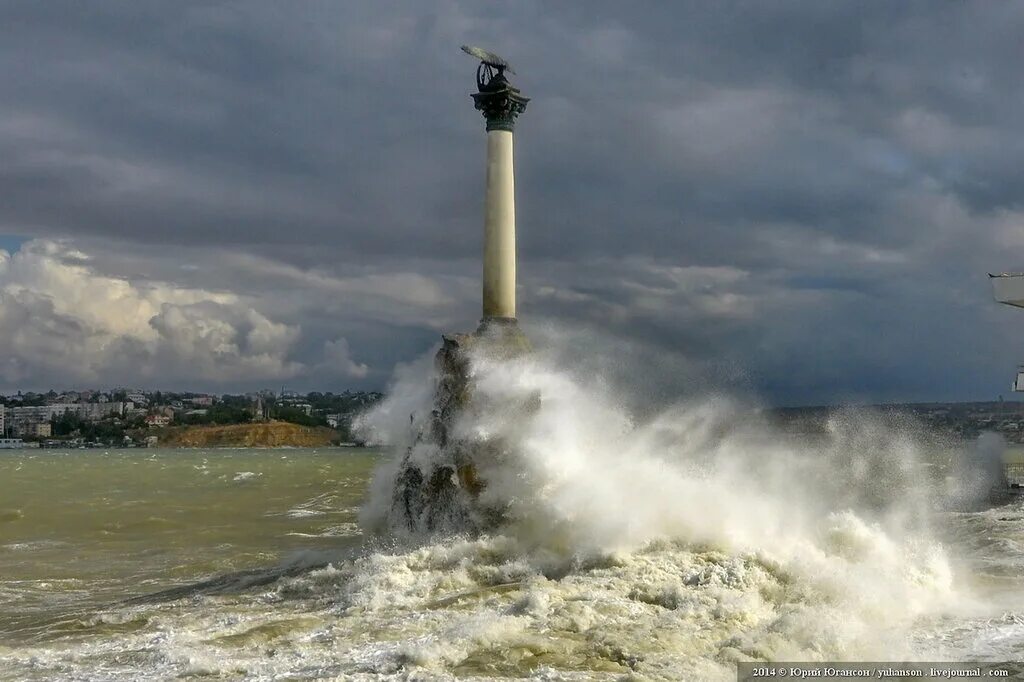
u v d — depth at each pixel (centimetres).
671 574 1552
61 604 1805
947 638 1262
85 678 1159
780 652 1170
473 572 1709
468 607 1462
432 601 1540
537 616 1345
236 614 1555
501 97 2217
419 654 1162
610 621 1312
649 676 1071
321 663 1192
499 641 1230
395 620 1416
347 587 1667
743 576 1500
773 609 1402
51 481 7006
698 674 1084
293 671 1158
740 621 1317
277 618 1501
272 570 2067
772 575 1539
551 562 1725
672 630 1255
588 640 1230
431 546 1900
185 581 2058
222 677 1146
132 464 11300
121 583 2066
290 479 7062
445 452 2120
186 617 1543
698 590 1452
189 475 7956
